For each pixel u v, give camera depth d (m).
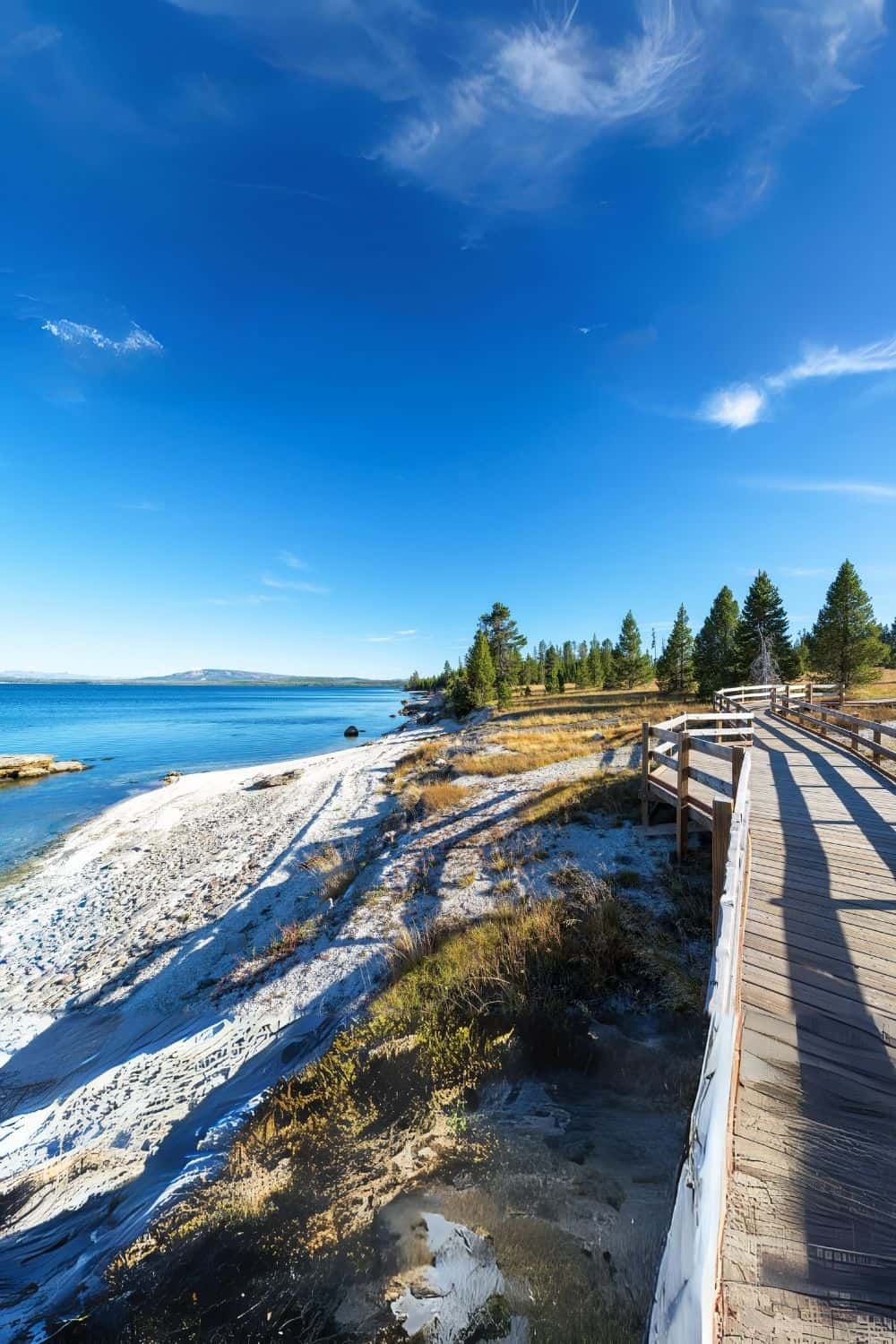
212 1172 4.41
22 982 9.52
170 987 8.59
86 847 17.38
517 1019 5.11
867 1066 2.86
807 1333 1.82
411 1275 3.22
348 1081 4.88
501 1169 3.78
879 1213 2.14
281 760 36.19
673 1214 1.84
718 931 3.04
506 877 8.52
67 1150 5.41
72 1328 3.41
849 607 32.72
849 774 9.79
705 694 38.75
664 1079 4.30
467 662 51.06
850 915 4.47
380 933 8.04
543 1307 2.91
